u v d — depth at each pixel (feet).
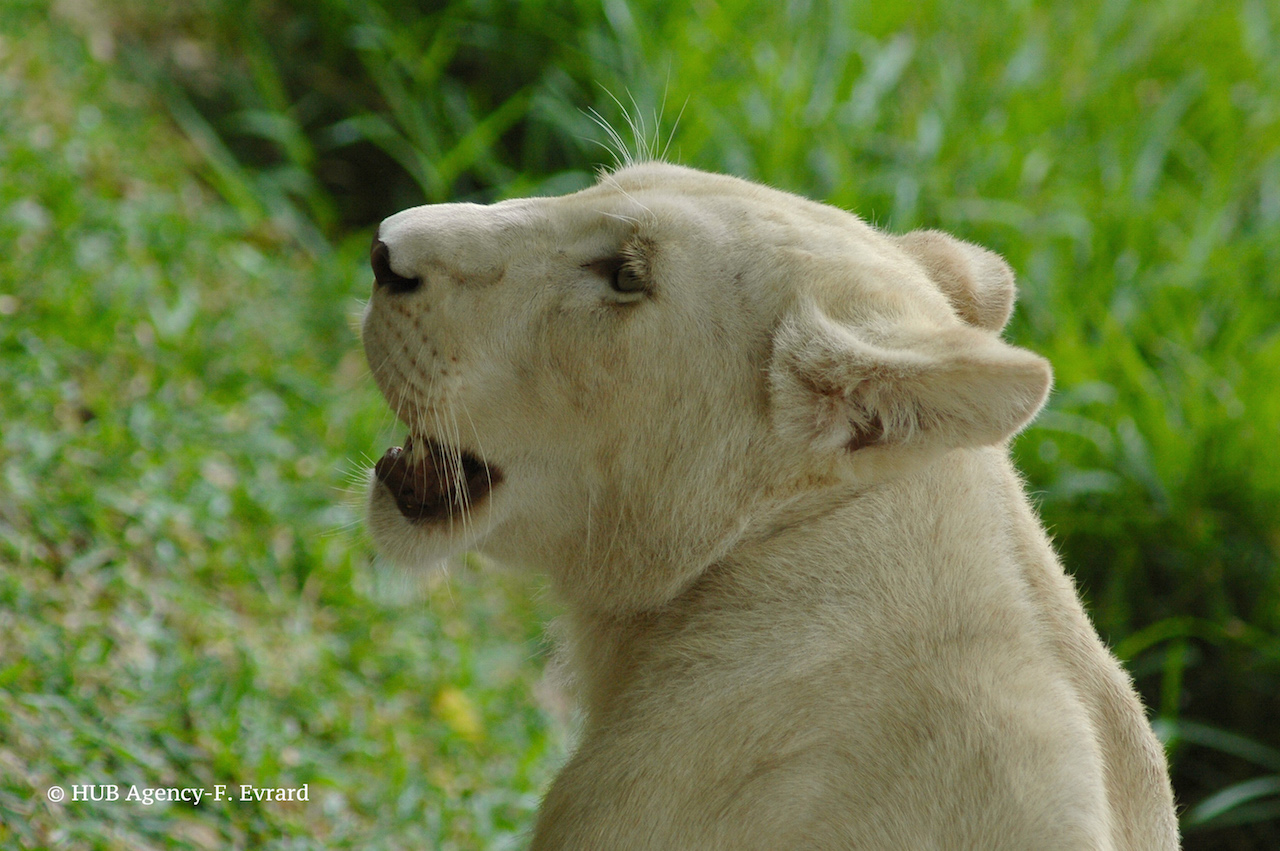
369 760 31.55
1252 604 43.01
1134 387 45.42
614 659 24.93
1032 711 20.65
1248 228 53.26
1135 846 21.18
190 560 33.35
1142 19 60.13
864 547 22.45
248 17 55.06
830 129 50.03
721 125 48.62
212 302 42.86
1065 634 22.43
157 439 35.47
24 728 25.66
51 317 36.42
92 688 28.09
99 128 45.62
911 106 53.11
